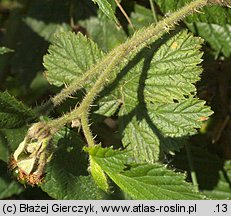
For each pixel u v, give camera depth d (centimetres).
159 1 42
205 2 38
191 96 40
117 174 36
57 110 41
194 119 40
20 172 36
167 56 41
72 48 42
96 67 39
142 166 36
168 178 36
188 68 40
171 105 41
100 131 46
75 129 41
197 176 46
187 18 42
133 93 41
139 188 36
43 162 36
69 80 42
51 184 41
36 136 36
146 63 41
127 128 41
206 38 44
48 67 42
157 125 41
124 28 45
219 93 46
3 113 39
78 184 41
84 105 37
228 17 42
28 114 39
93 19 46
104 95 42
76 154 41
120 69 41
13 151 39
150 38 39
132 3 45
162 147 41
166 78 41
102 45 45
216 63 45
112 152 35
